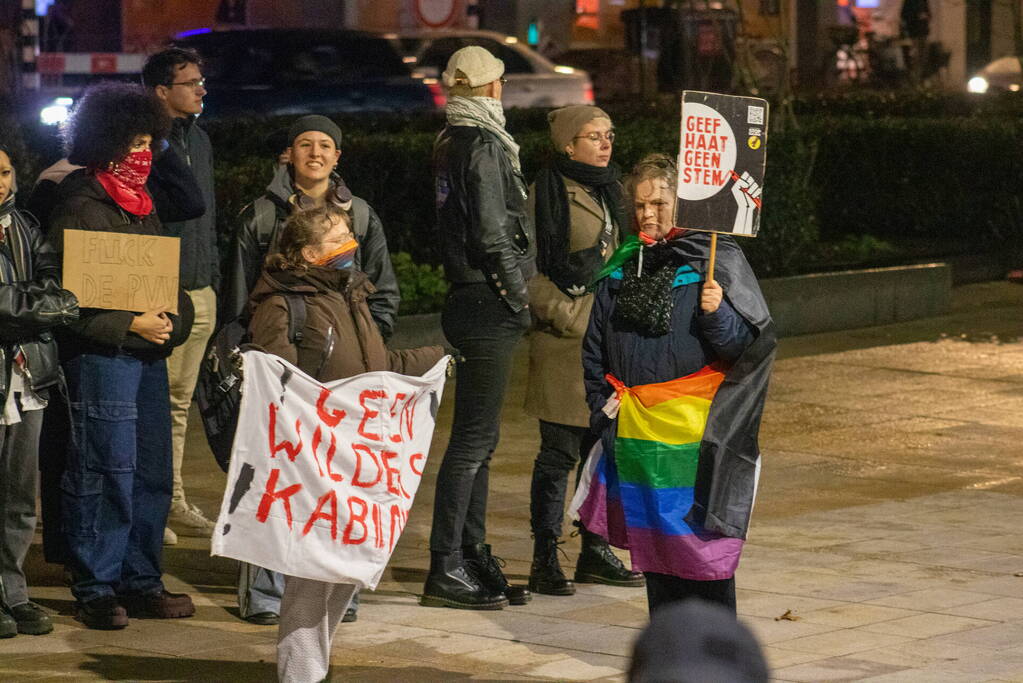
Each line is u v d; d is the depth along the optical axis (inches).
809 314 1327.5
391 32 1815.9
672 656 177.5
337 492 465.1
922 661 527.2
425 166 1289.4
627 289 481.7
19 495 554.6
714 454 472.1
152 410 585.0
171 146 612.1
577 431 622.2
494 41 1910.7
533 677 516.1
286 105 1717.5
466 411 602.9
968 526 737.0
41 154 1042.7
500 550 700.7
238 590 599.5
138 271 554.9
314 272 475.2
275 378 464.1
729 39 1859.0
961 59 3245.6
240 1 2060.8
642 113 1844.2
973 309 1455.5
